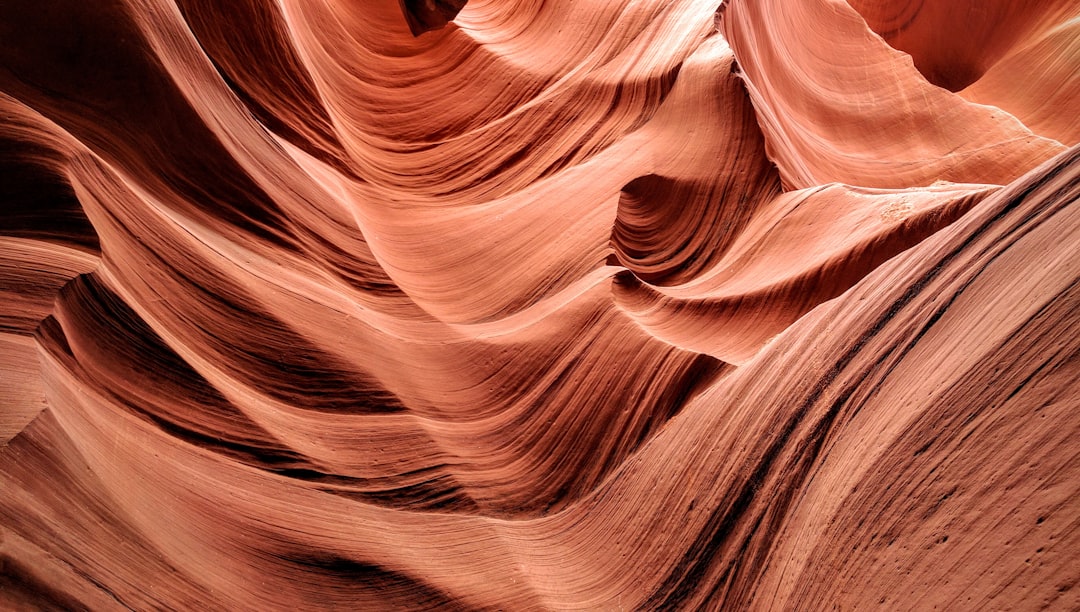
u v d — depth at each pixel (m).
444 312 8.40
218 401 5.67
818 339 4.99
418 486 6.24
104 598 4.39
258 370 6.16
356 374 6.69
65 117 6.26
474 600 5.57
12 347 4.67
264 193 7.45
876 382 4.22
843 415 4.34
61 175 5.57
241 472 5.51
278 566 5.26
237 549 5.14
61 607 4.21
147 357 5.41
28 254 5.16
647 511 5.59
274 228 7.38
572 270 8.86
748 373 5.55
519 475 6.66
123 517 4.65
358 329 7.16
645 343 7.32
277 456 5.77
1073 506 2.57
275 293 6.71
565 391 7.20
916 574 3.17
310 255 7.58
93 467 4.65
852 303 4.93
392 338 7.48
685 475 5.44
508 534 6.11
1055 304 3.11
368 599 5.38
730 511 4.86
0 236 5.18
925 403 3.64
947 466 3.30
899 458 3.61
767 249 8.97
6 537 4.11
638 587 5.24
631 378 7.12
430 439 6.63
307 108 9.27
